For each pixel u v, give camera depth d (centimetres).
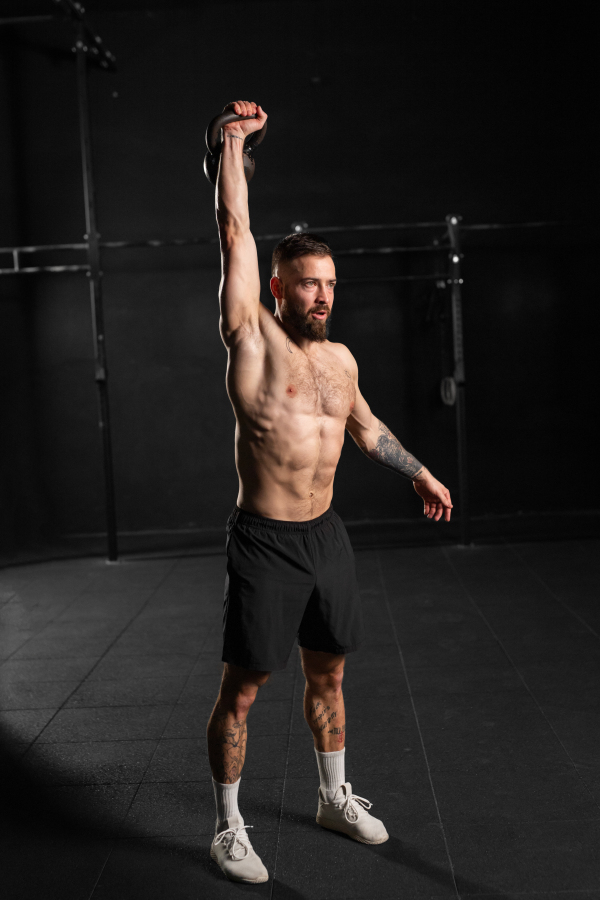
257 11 515
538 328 537
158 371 535
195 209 526
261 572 161
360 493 542
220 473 541
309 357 164
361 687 265
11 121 504
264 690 269
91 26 513
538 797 190
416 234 531
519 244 532
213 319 532
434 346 535
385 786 199
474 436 541
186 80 518
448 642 305
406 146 527
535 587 376
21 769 216
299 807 192
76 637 335
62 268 466
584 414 540
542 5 516
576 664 276
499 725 231
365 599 369
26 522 511
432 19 518
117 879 166
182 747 227
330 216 531
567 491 545
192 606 376
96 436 534
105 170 521
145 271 529
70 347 527
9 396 501
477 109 524
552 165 527
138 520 541
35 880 166
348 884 160
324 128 525
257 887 161
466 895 155
